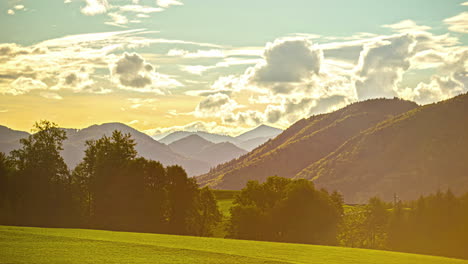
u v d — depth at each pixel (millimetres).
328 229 112750
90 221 103875
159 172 109938
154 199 105312
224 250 48344
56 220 103250
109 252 42406
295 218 111375
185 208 109438
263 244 58312
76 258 38375
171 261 39469
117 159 108812
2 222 99250
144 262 38344
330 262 43375
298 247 56531
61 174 108812
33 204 102750
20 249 41406
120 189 104062
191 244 52812
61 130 109312
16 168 105125
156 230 104312
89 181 108062
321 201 113875
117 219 102875
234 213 115375
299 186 113938
